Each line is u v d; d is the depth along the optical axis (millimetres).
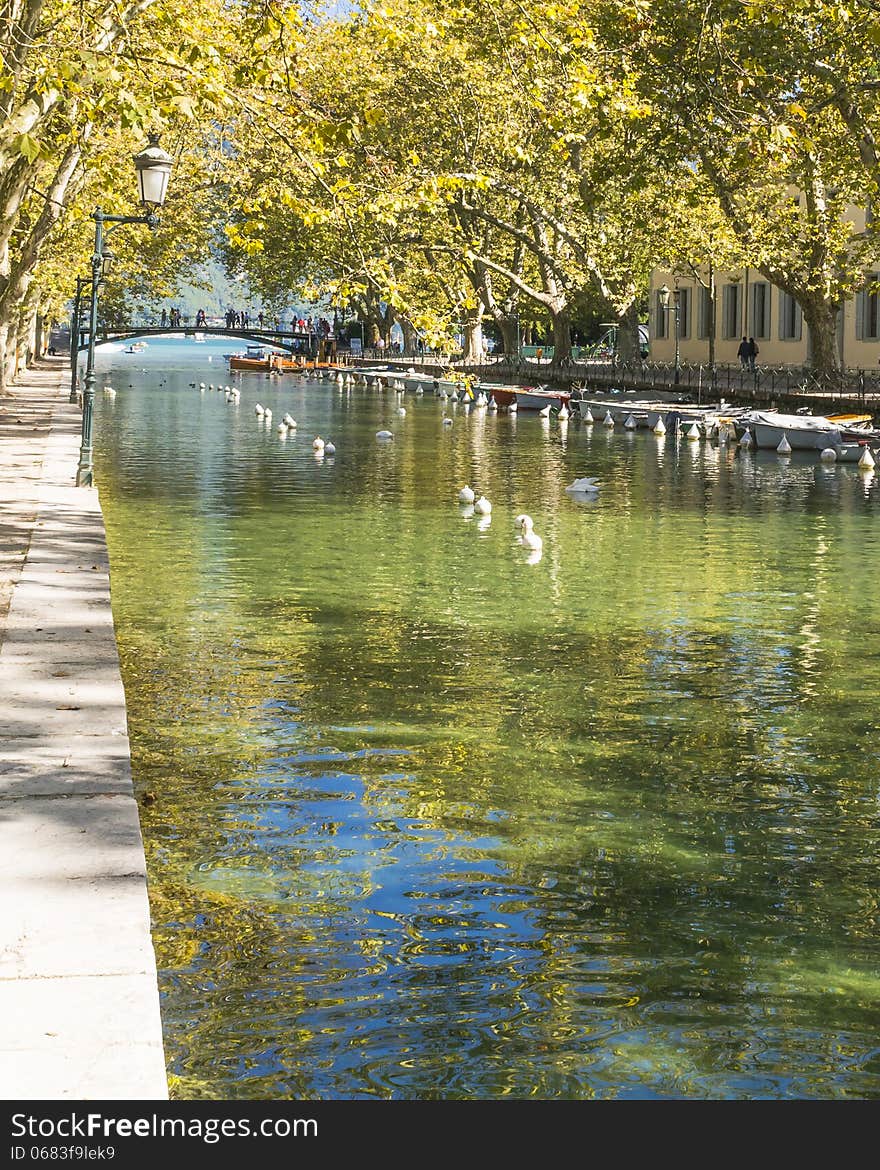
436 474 30594
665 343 82375
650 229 53625
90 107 16953
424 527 22094
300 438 40000
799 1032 6266
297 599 16109
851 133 37375
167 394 62594
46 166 37438
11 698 9992
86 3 21312
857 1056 6070
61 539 17453
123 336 103750
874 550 20406
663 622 15242
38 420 37375
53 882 6609
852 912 7629
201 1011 6332
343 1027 6215
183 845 8453
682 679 12820
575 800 9461
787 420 37719
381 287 19469
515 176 62781
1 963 5738
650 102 33781
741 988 6688
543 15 22156
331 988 6578
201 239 66938
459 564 18719
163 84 18672
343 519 22828
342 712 11508
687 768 10211
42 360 91938
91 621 12711
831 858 8453
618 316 65250
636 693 12305
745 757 10500
